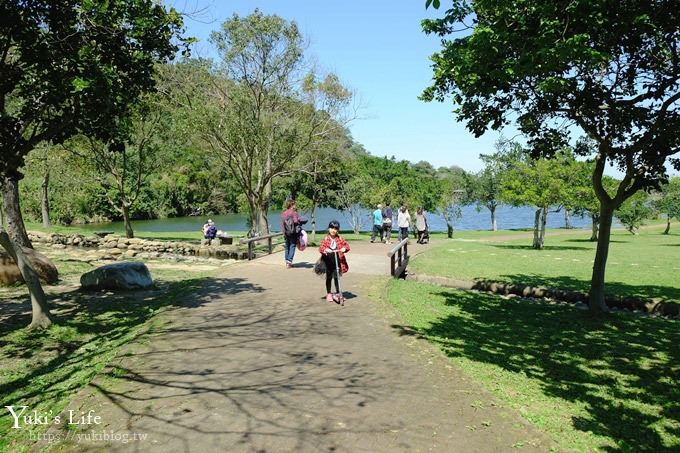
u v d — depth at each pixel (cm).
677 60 884
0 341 777
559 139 1097
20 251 845
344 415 489
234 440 437
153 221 6384
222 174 6850
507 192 2586
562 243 3009
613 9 712
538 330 897
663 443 468
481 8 799
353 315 895
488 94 907
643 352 772
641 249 2400
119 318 920
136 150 2906
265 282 1202
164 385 563
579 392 596
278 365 632
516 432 461
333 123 2416
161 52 900
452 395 543
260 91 2202
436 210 5009
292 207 1404
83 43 828
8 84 792
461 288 1355
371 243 2247
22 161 798
